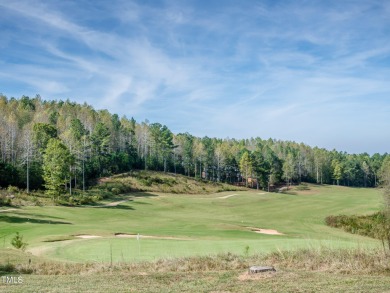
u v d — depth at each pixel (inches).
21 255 801.6
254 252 823.7
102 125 4623.5
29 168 3326.8
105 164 4313.5
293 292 423.8
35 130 3892.7
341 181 7194.9
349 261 556.1
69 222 2043.6
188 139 6245.1
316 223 2253.9
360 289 422.9
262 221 2351.1
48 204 2682.1
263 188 5408.5
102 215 2412.6
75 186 3599.9
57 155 2832.2
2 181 3117.6
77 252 939.3
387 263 537.0
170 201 3361.2
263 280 486.0
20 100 6633.9
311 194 4992.6
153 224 2026.3
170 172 5305.1
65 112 6013.8
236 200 3513.8
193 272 566.3
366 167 7253.9
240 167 5413.4
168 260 650.8
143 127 5925.2
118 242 1099.9
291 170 5767.7
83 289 464.8
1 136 4001.0
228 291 441.1
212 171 5615.2
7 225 1716.3
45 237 1294.3
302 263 572.7
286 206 2982.3
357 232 1903.3
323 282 461.1
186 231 1631.4
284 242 1008.9
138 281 509.4
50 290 460.8
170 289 459.5
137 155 5162.4
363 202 2994.6
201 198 3641.7
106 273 589.0
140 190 3811.5
